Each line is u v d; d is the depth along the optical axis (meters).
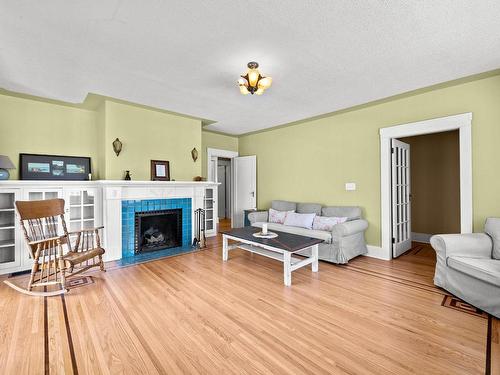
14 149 3.47
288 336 1.86
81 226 3.57
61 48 2.27
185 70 2.70
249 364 1.56
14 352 1.67
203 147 5.73
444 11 1.78
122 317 2.11
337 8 1.76
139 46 2.24
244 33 2.05
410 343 1.77
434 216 4.88
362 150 4.02
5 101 3.42
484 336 1.84
